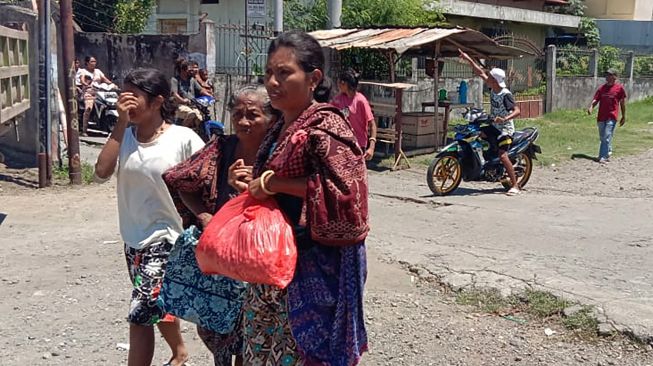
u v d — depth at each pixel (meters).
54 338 4.75
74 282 5.86
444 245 6.97
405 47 12.28
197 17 21.86
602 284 5.62
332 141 2.76
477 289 5.64
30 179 10.34
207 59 14.87
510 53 14.65
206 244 2.90
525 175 10.88
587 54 24.62
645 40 31.67
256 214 2.85
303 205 2.90
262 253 2.76
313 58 2.91
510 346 4.65
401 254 6.61
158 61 15.92
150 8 21.88
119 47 16.59
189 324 5.04
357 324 2.90
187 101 10.57
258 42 16.00
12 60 7.91
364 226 2.82
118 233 7.45
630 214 8.52
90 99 14.99
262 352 3.05
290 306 2.86
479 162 10.10
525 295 5.42
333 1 15.48
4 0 13.22
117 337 4.78
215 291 3.47
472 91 19.31
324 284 2.85
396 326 4.98
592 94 24.61
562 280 5.71
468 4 23.58
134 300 3.71
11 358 4.43
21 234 7.38
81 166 10.77
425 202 9.52
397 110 12.80
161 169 3.73
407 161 12.95
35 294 5.57
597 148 15.62
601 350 4.57
